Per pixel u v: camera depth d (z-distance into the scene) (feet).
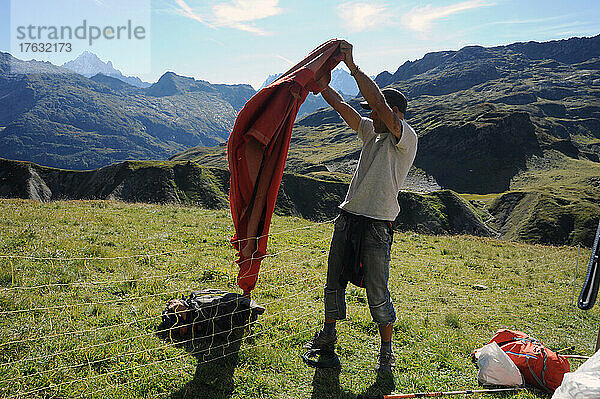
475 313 29.43
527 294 36.73
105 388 15.61
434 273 41.57
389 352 18.49
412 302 30.48
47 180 338.34
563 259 57.88
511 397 17.11
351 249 17.49
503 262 52.95
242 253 18.76
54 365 16.70
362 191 17.26
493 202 381.40
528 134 637.71
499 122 634.43
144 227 47.52
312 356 19.06
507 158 589.73
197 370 17.26
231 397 15.87
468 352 21.34
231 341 19.70
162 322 20.92
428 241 64.95
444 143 631.15
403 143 16.71
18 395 14.78
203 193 328.08
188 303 21.02
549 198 356.59
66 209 56.85
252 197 18.12
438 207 331.98
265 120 16.93
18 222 42.22
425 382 17.93
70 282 26.23
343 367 18.54
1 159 338.34
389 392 17.06
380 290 17.58
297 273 33.65
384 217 17.17
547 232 319.06
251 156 17.43
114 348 18.22
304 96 18.84
